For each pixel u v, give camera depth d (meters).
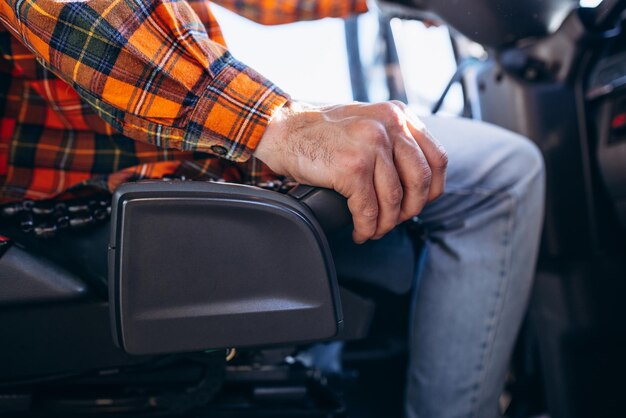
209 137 0.61
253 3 1.26
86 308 0.65
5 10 0.61
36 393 0.76
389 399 1.46
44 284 0.63
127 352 0.55
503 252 0.91
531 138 1.21
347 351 1.47
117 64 0.59
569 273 1.23
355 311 0.72
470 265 0.91
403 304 1.27
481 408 0.93
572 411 1.23
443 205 0.91
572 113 1.20
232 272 0.56
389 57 1.72
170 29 0.59
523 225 0.93
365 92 1.81
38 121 0.76
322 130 0.59
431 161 0.62
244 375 0.83
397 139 0.59
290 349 0.82
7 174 0.76
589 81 1.21
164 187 0.54
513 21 1.08
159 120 0.60
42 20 0.58
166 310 0.55
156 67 0.58
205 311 0.56
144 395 0.76
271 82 0.62
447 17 1.11
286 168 0.61
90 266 0.69
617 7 1.07
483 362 0.92
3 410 0.72
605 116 1.17
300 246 0.57
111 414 0.75
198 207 0.54
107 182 0.72
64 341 0.65
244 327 0.57
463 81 1.45
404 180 0.60
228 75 0.61
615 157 1.14
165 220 0.54
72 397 0.76
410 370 0.97
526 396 1.43
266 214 0.56
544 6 1.05
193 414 0.79
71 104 0.74
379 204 0.60
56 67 0.60
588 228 1.20
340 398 0.90
